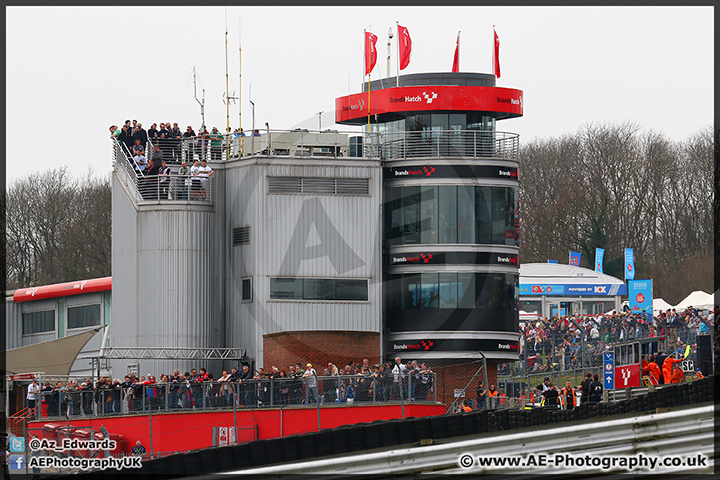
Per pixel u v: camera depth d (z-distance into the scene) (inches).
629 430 2586.1
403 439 3479.3
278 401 4822.8
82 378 5885.8
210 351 5664.4
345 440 3440.0
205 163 5802.2
